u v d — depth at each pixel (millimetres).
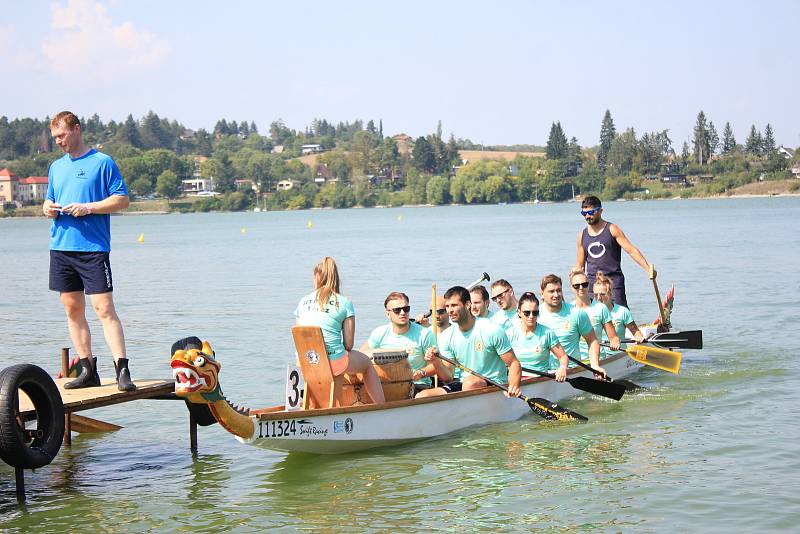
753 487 7621
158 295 24859
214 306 21766
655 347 12250
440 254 39219
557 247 41875
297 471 8477
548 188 170875
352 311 8812
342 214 147000
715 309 18812
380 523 7113
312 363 8664
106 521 7324
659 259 32281
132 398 8227
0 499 7906
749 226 56625
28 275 34344
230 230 85688
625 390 11523
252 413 7945
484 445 9195
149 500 7793
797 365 12844
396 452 8992
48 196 8211
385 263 34562
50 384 7543
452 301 9852
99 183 8078
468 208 157375
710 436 9234
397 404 9070
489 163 177250
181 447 9469
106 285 8117
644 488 7703
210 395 7551
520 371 10008
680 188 166500
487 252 39531
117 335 8203
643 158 172125
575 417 9984
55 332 17969
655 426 9766
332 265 8820
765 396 10992
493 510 7309
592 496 7559
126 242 63906
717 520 6941
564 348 11305
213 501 7730
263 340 16172
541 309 11516
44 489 8148
